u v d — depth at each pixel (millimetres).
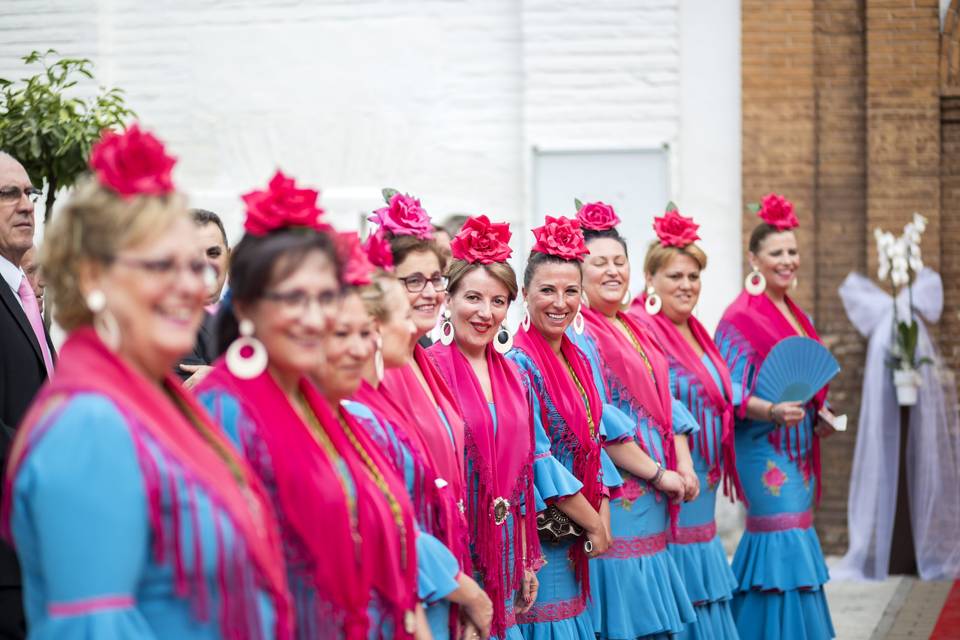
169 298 2018
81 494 1864
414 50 8023
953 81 7566
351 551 2484
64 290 2008
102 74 8133
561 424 4223
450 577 3043
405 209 3605
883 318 7367
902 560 7348
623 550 4695
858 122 7668
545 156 7848
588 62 7812
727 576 5297
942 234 7664
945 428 7277
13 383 3801
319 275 2363
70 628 1847
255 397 2434
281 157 8109
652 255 5473
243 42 8117
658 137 7789
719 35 7742
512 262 7961
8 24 8133
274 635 2145
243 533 2057
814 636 5641
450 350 3873
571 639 4188
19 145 5426
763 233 5996
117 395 1949
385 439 3035
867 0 7578
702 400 5316
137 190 2008
